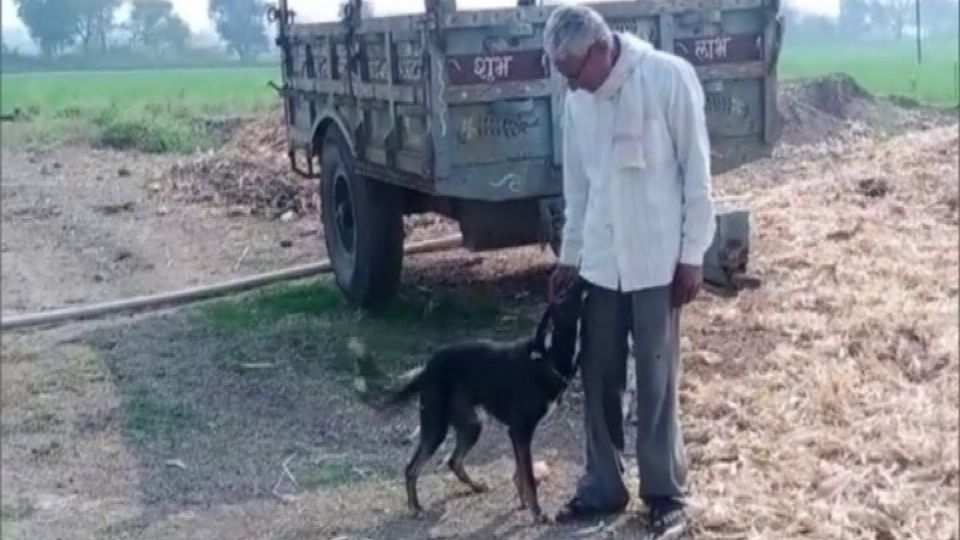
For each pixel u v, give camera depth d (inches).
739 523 188.9
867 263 319.9
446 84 249.6
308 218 457.1
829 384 239.8
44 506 214.7
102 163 626.2
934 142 474.3
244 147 626.2
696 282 179.3
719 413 231.6
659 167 176.9
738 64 267.1
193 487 221.3
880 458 210.8
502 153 255.4
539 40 253.6
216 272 387.9
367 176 298.7
